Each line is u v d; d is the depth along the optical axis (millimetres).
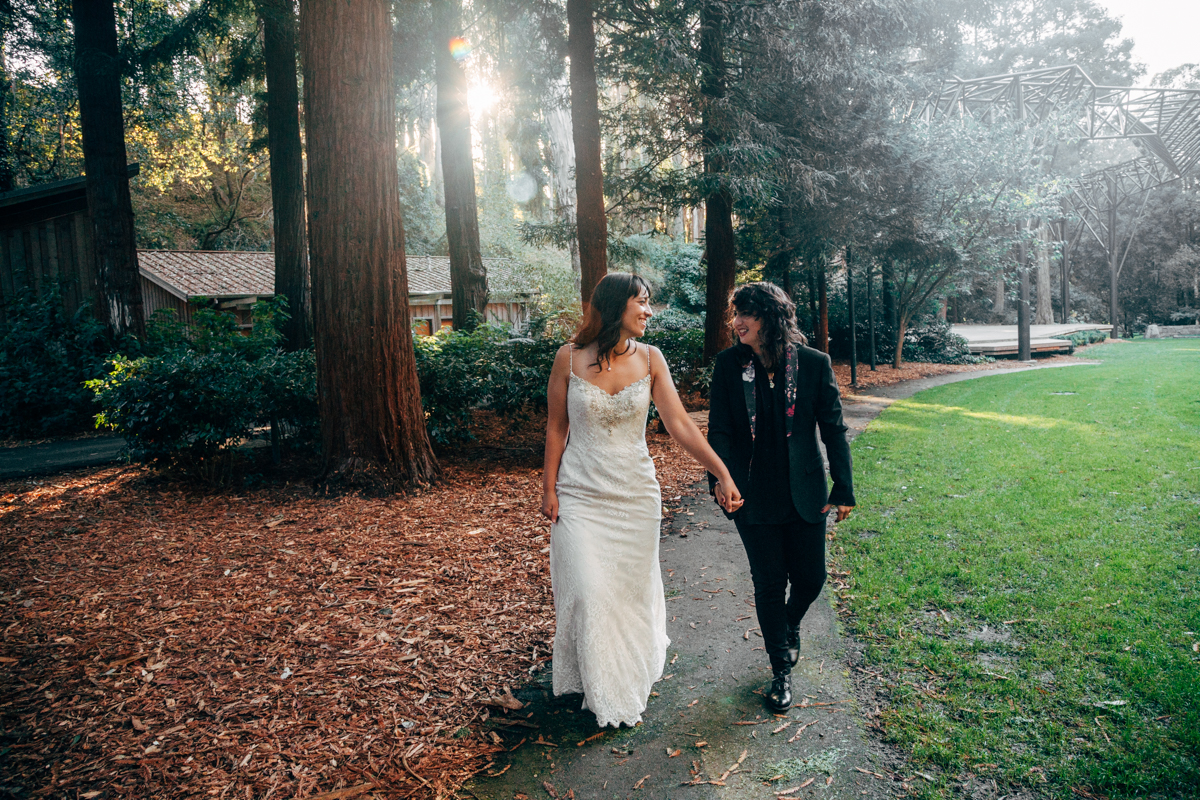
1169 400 10109
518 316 23719
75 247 13859
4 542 4945
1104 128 29281
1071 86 21156
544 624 3523
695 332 11398
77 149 22438
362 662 3125
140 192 27016
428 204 32125
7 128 19531
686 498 6207
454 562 4398
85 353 11094
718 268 10711
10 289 13586
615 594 2617
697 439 2691
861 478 6406
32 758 2438
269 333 8875
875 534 4824
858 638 3305
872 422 9750
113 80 11570
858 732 2574
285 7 11195
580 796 2275
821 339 14383
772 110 10906
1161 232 34438
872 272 17578
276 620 3557
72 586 4059
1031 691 2725
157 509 5766
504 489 6355
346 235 5941
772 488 2719
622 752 2508
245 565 4363
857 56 11359
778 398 2715
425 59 12812
